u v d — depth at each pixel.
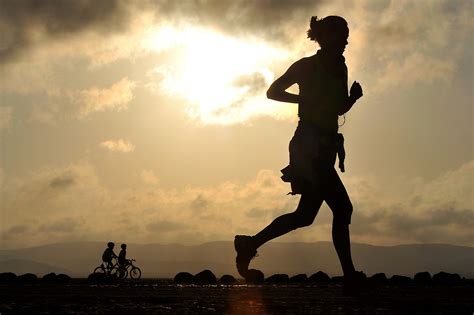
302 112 7.21
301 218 7.15
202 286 13.48
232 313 4.68
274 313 4.72
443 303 5.83
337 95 7.18
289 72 7.28
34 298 6.34
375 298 6.69
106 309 4.91
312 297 6.82
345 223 7.18
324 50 7.25
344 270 7.19
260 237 7.22
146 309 4.96
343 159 7.20
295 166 7.19
